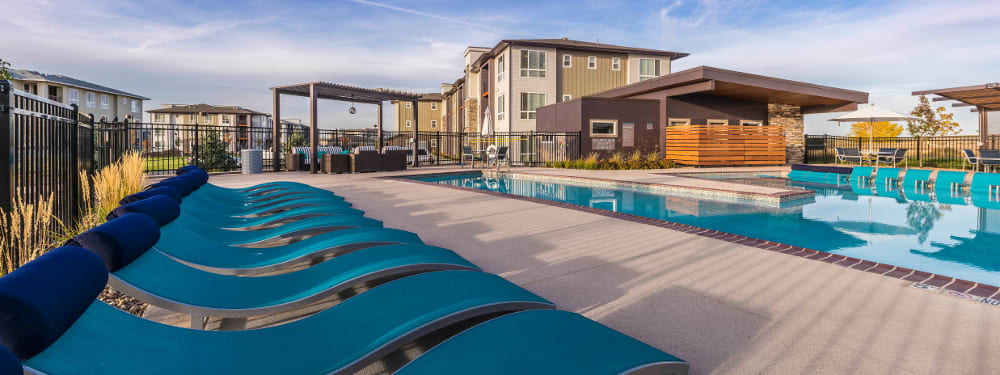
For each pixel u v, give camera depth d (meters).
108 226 1.75
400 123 49.72
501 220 5.76
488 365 1.38
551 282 3.24
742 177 13.91
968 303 2.77
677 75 17.36
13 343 1.05
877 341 2.25
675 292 3.02
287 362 1.54
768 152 19.22
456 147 35.03
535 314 1.74
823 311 2.66
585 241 4.57
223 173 14.01
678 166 19.00
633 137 19.59
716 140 18.25
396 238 3.13
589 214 6.21
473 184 12.41
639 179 11.86
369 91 14.82
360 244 2.88
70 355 1.23
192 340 1.60
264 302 2.08
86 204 5.09
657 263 3.75
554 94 27.08
